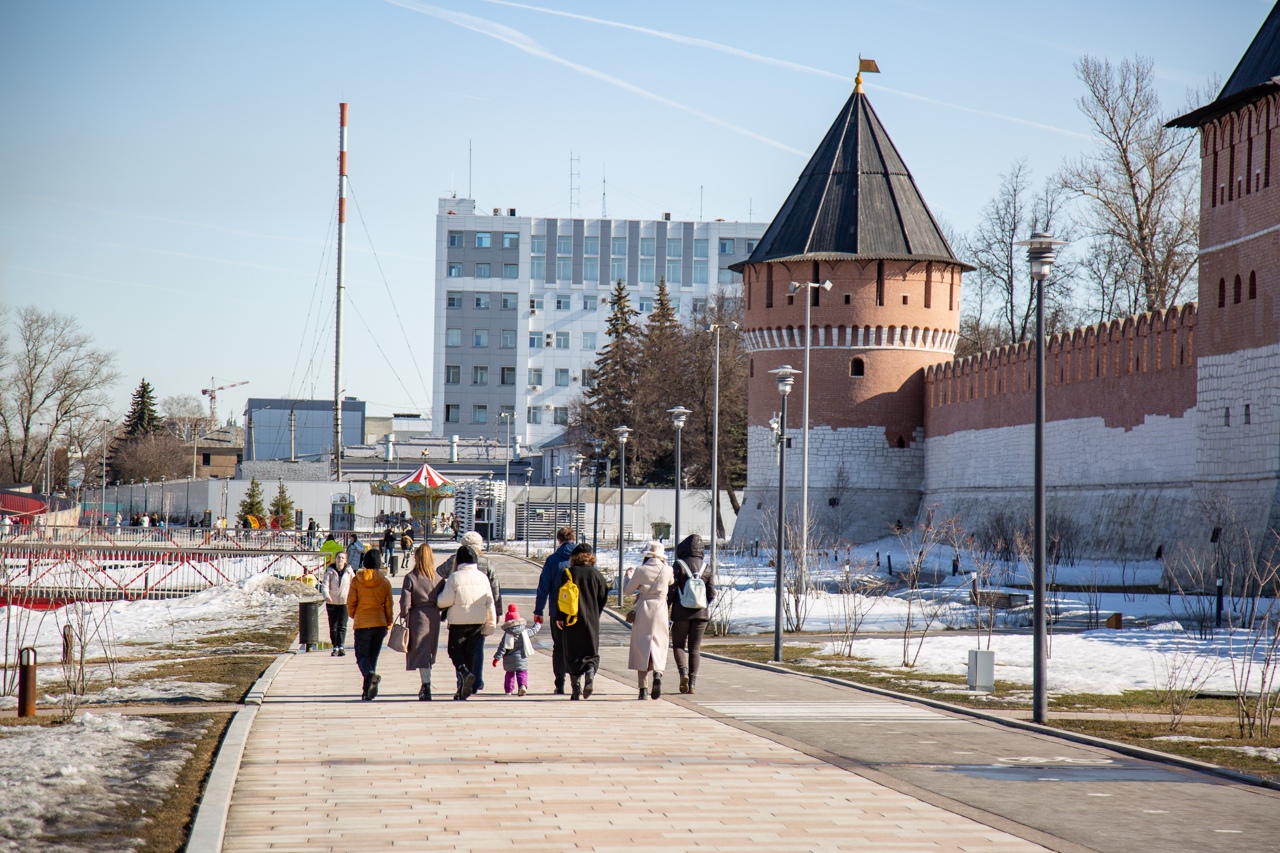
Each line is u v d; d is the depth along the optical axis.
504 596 46.34
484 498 104.44
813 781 12.02
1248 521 42.41
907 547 64.50
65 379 111.56
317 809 10.48
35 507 90.12
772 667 24.25
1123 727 16.12
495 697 18.58
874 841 9.70
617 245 167.00
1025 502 60.72
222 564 61.09
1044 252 17.92
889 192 74.31
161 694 18.44
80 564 53.22
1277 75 42.19
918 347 72.94
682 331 113.12
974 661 19.98
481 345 167.62
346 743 13.87
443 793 11.16
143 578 55.78
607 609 43.09
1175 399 50.00
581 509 103.94
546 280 167.50
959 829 10.15
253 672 21.92
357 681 20.84
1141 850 9.59
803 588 40.88
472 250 167.38
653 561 18.64
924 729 15.73
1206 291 46.44
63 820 9.84
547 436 167.25
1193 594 40.28
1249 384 43.47
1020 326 85.62
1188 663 23.38
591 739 14.33
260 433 168.75
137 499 125.62
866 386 72.69
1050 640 29.08
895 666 24.61
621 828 9.95
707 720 16.19
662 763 12.81
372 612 18.14
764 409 74.81
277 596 45.88
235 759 12.41
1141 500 51.69
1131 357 53.22
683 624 19.44
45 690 19.53
